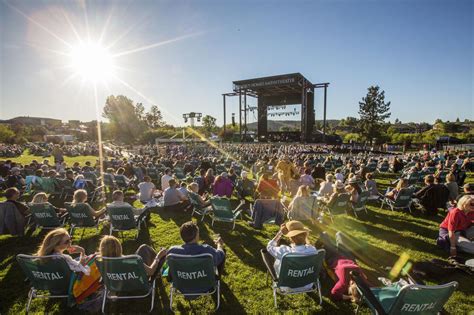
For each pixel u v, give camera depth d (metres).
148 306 3.32
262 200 5.84
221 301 3.39
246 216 7.02
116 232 5.82
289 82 37.84
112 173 11.14
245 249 4.93
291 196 8.78
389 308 2.39
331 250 3.73
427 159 15.63
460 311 3.18
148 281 2.99
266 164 12.99
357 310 3.03
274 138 45.81
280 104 47.25
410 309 2.34
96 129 72.69
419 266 4.01
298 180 8.84
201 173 9.48
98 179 11.01
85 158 28.86
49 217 5.19
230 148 30.33
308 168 11.29
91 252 4.94
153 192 7.87
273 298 3.44
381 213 7.11
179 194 7.00
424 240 5.29
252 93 48.81
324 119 41.16
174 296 3.50
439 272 3.85
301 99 42.50
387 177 13.88
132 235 5.66
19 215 5.18
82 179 8.84
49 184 9.18
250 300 3.40
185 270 2.85
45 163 13.62
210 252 3.06
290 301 3.37
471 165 14.34
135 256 2.73
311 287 3.23
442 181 10.21
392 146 35.06
